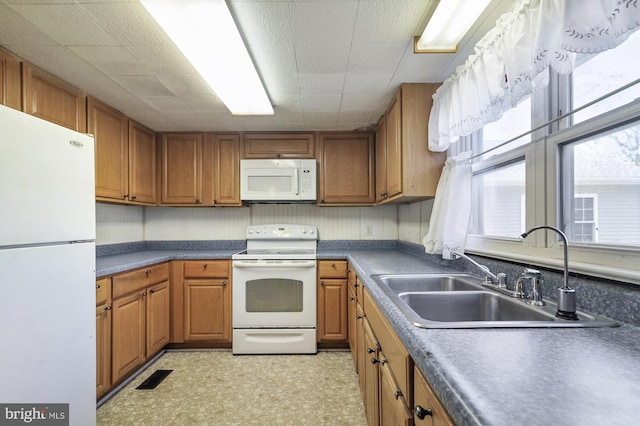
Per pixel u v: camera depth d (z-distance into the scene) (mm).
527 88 984
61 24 1320
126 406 1788
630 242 912
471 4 1164
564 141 1127
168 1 1122
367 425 1586
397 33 1394
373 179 2842
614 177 959
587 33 743
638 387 522
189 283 2568
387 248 3105
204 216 3109
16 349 1038
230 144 2846
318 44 1477
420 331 783
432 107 1837
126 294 2014
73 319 1267
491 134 1677
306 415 1704
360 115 2471
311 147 2850
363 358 1656
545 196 1210
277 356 2480
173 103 2193
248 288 2533
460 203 1572
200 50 1454
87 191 1357
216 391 1948
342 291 2557
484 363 608
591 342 714
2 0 1166
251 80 1764
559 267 1066
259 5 1199
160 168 2836
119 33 1390
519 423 426
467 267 1672
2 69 1503
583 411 455
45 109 1719
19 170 1051
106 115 2191
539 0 911
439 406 611
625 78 911
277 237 3008
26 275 1071
